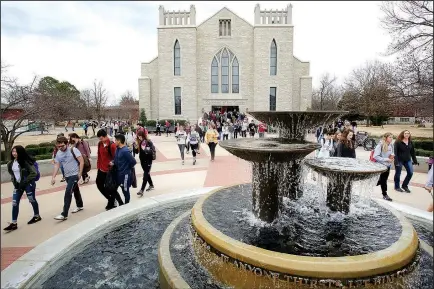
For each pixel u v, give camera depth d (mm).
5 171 10125
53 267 4258
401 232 4156
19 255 4742
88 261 4551
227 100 38656
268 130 24859
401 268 3357
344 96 44875
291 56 37406
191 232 4434
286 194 5762
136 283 4039
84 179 9617
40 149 14180
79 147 9289
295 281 3166
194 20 37406
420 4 17938
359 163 5621
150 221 6031
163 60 37625
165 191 8797
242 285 3459
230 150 4539
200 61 38438
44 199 7887
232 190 6156
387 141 7609
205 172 11633
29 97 12695
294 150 4133
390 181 9938
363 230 4324
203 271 3900
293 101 38906
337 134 9508
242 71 38469
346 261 3189
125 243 5137
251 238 4023
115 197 6891
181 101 37969
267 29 37250
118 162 6715
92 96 62219
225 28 38469
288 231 4293
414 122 49812
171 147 20391
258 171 4602
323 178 6891
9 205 7438
